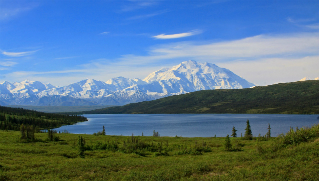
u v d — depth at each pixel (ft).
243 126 571.28
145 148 130.82
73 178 67.36
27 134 162.61
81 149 122.83
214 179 58.85
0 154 100.58
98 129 573.74
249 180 56.59
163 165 81.71
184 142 165.07
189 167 73.05
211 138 196.13
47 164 84.53
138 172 70.08
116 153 119.03
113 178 65.57
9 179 64.69
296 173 58.29
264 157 79.15
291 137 90.84
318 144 77.97
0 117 522.88
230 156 94.58
